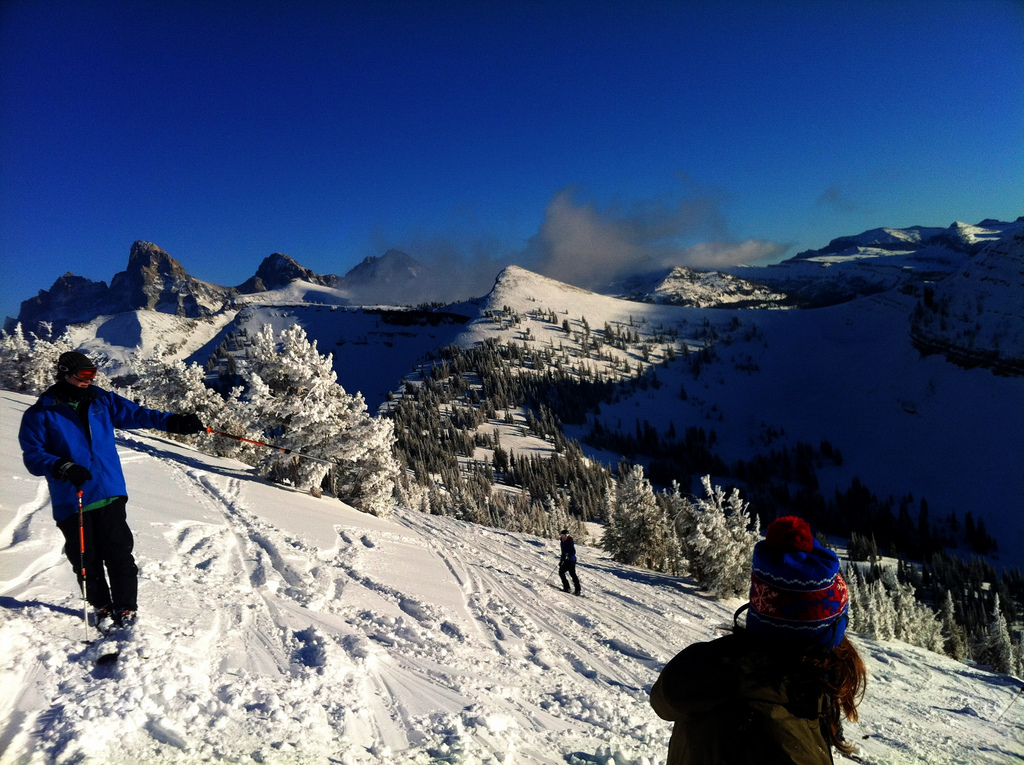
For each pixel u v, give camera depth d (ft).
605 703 18.03
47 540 18.80
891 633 69.67
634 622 36.88
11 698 9.53
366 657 15.46
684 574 85.56
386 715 12.69
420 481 462.19
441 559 40.81
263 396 54.95
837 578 5.01
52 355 74.69
